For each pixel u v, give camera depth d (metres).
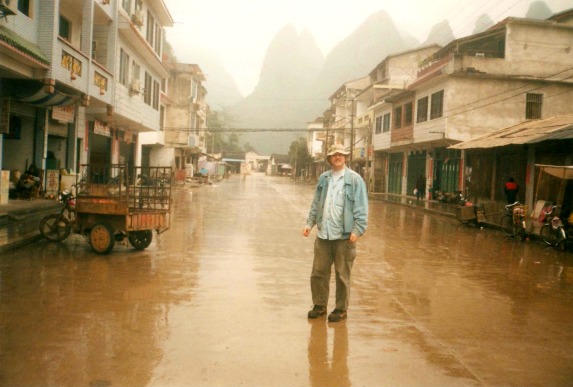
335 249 5.86
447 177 30.62
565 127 17.62
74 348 4.64
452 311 6.47
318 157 75.62
